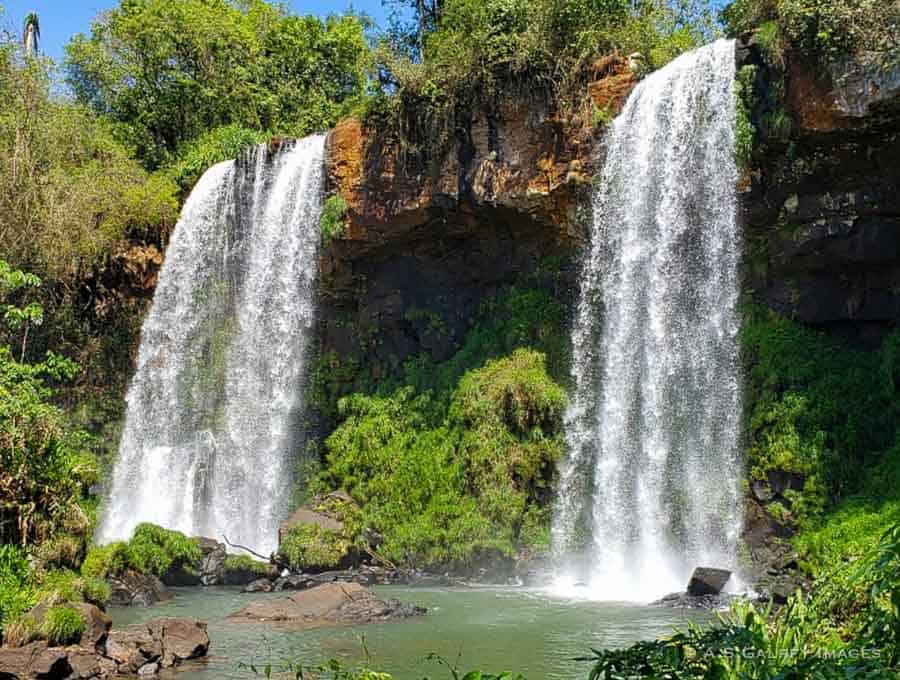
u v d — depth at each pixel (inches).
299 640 486.3
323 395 1010.1
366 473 908.6
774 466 649.6
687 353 739.4
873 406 650.2
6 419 522.3
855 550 553.3
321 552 786.2
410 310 976.3
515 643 471.8
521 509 786.8
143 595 657.0
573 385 819.4
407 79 916.0
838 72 627.5
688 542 699.4
